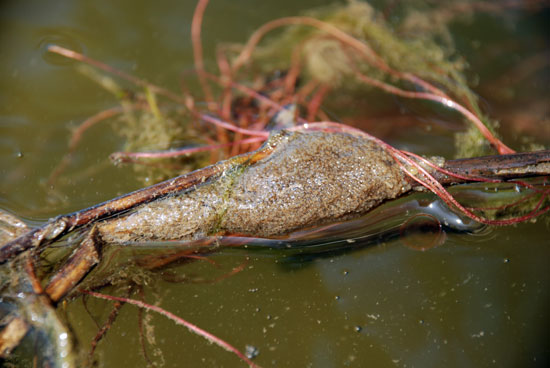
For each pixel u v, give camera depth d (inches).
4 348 13.7
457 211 15.2
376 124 17.0
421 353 14.3
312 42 18.5
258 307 14.6
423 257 15.0
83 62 17.9
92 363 14.1
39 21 18.5
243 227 14.3
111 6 19.0
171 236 14.3
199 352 14.3
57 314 14.0
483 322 14.5
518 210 15.3
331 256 14.9
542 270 14.9
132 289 14.5
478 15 19.6
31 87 17.5
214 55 18.2
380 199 14.5
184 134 16.8
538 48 18.5
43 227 14.0
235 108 17.3
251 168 14.3
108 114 17.1
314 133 14.6
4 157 16.4
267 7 19.6
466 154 16.3
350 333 14.5
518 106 17.3
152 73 17.9
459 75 17.8
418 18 19.4
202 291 14.6
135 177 16.1
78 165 16.3
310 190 14.3
